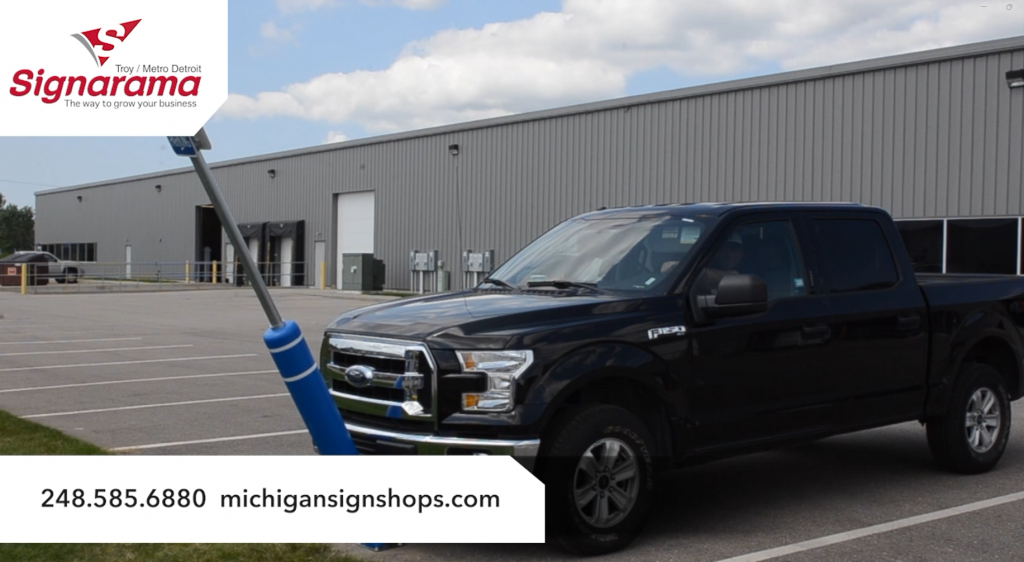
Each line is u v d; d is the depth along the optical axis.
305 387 4.53
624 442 5.25
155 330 21.12
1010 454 8.12
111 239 61.66
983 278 7.79
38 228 72.69
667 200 27.52
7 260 48.19
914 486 6.96
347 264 39.16
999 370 7.82
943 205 21.33
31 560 4.98
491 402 4.96
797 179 24.20
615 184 29.14
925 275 8.19
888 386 6.68
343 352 5.57
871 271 6.76
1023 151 19.98
